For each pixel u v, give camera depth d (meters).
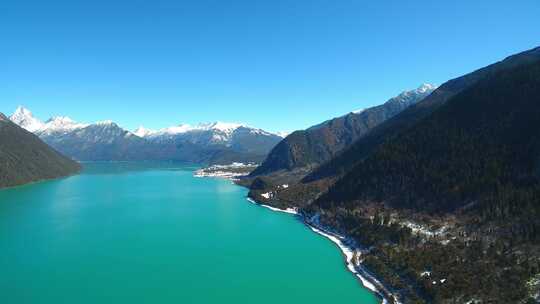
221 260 160.75
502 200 154.62
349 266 152.00
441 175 189.00
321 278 141.62
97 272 147.88
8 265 154.88
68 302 123.81
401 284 130.00
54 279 141.25
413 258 141.25
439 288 118.38
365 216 191.88
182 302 124.00
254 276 143.75
